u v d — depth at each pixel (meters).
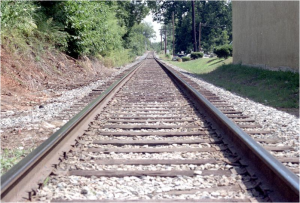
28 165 3.61
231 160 4.57
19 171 3.40
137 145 5.48
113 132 6.19
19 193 3.41
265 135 6.01
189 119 7.35
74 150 5.04
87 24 19.28
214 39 76.56
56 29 17.41
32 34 15.11
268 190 3.46
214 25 76.19
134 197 3.48
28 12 14.18
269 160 3.62
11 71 12.01
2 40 12.45
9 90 10.77
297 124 6.72
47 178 3.88
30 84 12.34
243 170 4.21
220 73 21.56
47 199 3.39
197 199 3.32
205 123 6.91
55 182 3.85
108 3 34.56
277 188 3.45
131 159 4.65
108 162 4.54
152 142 5.50
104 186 3.78
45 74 14.74
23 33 14.55
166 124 6.93
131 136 6.05
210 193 3.58
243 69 19.91
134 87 13.84
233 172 4.15
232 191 3.62
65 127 5.30
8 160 4.57
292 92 11.36
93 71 21.81
